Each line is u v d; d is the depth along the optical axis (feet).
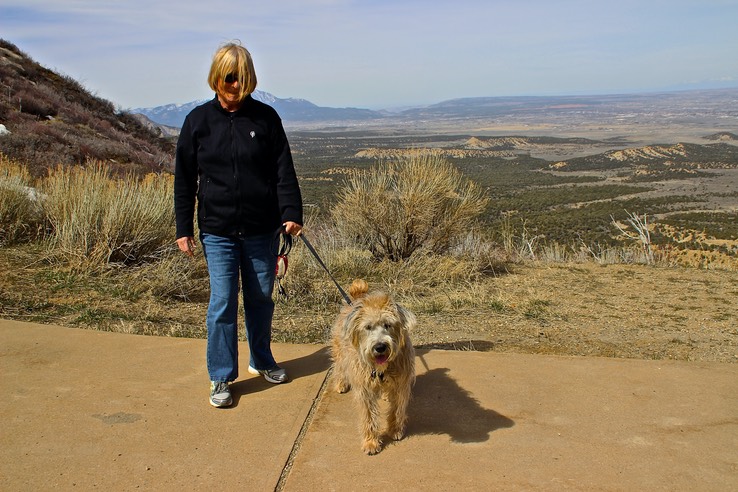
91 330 19.45
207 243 14.37
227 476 11.41
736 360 18.83
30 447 12.23
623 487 11.07
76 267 27.35
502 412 14.16
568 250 43.70
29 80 102.27
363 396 12.60
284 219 14.56
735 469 11.68
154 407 14.14
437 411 14.25
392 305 12.80
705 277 32.19
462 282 31.07
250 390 15.34
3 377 15.55
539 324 22.97
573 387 15.52
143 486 11.04
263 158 14.20
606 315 24.38
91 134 87.61
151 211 31.37
